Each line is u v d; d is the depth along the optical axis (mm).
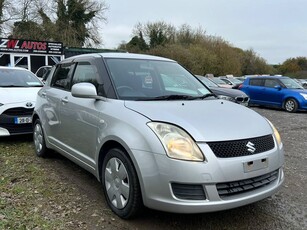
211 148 2957
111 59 4262
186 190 2908
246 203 3066
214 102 3916
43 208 3568
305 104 13320
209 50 45719
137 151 3080
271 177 3350
